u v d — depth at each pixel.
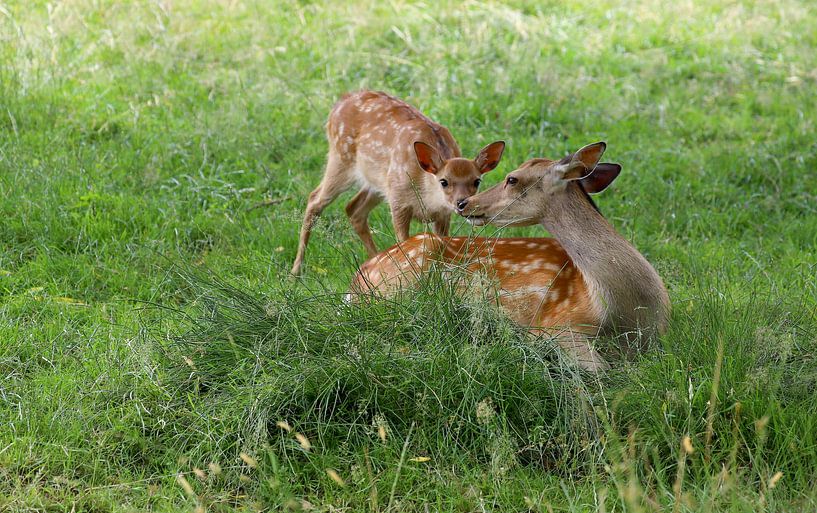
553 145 16.14
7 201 12.45
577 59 20.11
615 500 7.02
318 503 7.20
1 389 8.32
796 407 7.78
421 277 8.92
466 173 11.16
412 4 22.05
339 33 20.36
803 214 14.37
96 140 15.24
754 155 15.88
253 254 11.83
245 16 20.86
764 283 11.26
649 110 17.91
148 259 11.44
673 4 23.38
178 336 8.87
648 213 13.86
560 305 9.27
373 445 7.73
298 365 8.12
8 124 15.23
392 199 11.92
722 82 19.48
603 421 7.53
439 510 7.09
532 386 8.05
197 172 14.30
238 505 7.22
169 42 18.77
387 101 12.50
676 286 10.96
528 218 9.13
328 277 10.96
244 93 17.05
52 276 10.97
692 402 7.72
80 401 8.13
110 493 7.21
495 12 21.55
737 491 6.92
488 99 17.50
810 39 21.73
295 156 15.16
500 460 7.39
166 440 7.84
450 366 8.05
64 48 18.23
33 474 7.38
